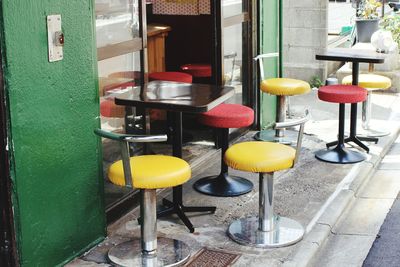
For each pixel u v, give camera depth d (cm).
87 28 362
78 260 371
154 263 363
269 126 653
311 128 653
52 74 338
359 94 536
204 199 467
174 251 379
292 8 827
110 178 352
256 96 632
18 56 313
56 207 351
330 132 639
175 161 364
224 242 397
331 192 482
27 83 321
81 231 376
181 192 427
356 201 487
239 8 591
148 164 357
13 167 318
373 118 692
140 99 379
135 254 373
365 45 874
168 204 439
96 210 388
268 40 638
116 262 364
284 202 462
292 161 388
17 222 325
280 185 496
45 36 330
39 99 330
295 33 834
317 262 391
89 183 378
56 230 354
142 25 435
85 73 364
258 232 404
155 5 670
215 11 541
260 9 614
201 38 663
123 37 420
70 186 361
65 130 352
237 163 382
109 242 395
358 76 584
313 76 840
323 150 570
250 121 469
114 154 422
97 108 378
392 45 587
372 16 923
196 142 594
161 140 333
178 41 673
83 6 358
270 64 649
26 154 325
